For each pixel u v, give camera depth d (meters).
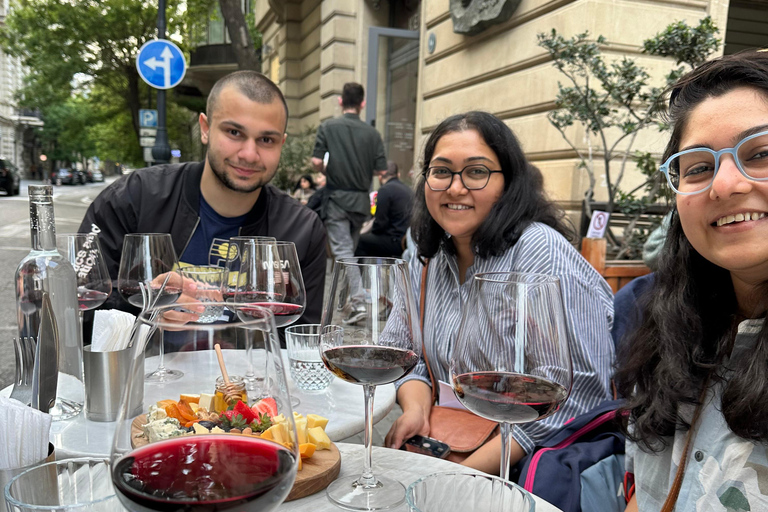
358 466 1.09
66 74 22.30
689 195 0.97
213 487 0.59
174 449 0.59
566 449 1.45
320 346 1.08
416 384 1.85
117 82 23.70
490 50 5.90
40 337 1.08
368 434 1.03
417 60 8.10
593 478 1.36
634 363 1.23
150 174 2.48
